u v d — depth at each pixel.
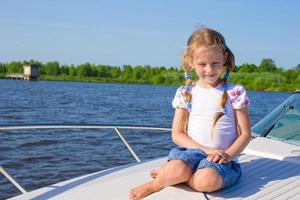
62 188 2.61
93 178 2.76
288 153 2.98
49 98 37.72
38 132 13.24
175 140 2.54
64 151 10.62
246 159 2.88
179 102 2.56
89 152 10.45
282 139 3.46
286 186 2.40
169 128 3.88
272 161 2.83
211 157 2.30
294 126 3.60
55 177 8.45
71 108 27.61
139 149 10.33
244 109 2.46
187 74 2.58
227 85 2.50
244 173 2.60
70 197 2.39
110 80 124.94
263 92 40.56
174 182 2.30
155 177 2.56
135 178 2.62
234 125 2.47
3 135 12.61
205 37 2.41
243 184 2.42
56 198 2.41
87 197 2.37
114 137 12.30
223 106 2.45
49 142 11.78
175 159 2.33
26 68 108.12
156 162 3.06
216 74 2.44
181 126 2.57
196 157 2.34
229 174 2.31
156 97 48.66
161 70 114.69
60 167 9.15
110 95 50.06
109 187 2.48
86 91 59.78
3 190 7.58
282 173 2.60
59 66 125.69
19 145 11.30
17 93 44.41
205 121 2.47
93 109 27.61
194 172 2.31
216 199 2.21
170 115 24.77
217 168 2.27
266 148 3.07
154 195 2.26
